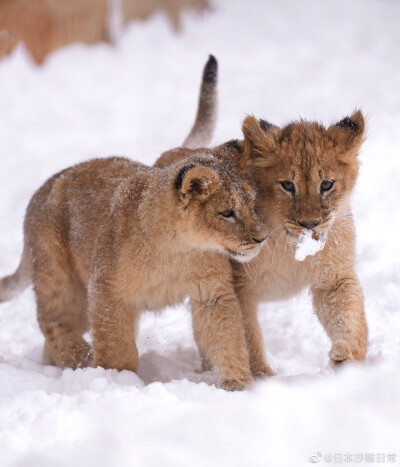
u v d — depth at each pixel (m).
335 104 26.25
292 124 11.20
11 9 32.44
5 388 9.89
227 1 40.62
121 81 32.09
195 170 9.69
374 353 10.63
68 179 11.80
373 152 20.70
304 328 12.48
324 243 10.48
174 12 37.09
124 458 7.00
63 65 33.12
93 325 10.32
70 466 6.98
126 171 11.42
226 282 10.38
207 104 14.69
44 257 11.62
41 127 27.88
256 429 7.43
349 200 10.93
